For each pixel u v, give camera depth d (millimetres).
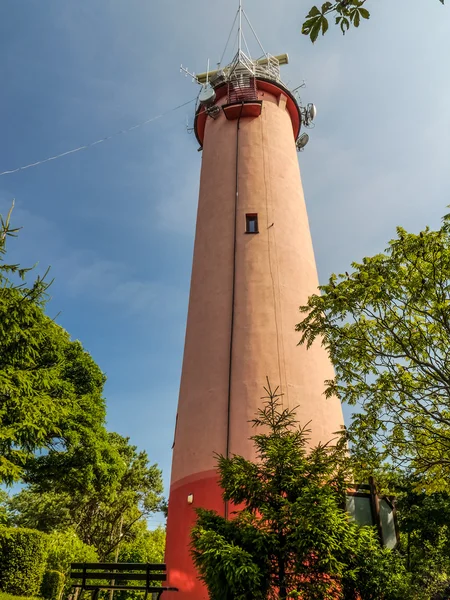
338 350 10938
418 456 10328
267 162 17844
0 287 13414
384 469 10523
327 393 10945
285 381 13602
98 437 24062
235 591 7309
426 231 9992
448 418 10594
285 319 14680
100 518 33781
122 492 32938
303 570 7695
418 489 11367
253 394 13297
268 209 16719
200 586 11195
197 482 12477
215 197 17484
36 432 12906
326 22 4371
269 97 20031
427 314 9953
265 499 8703
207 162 18844
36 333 14180
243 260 15664
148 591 11156
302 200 18328
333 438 12742
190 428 13539
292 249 16250
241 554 7508
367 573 7996
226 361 14078
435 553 13828
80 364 24422
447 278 9773
